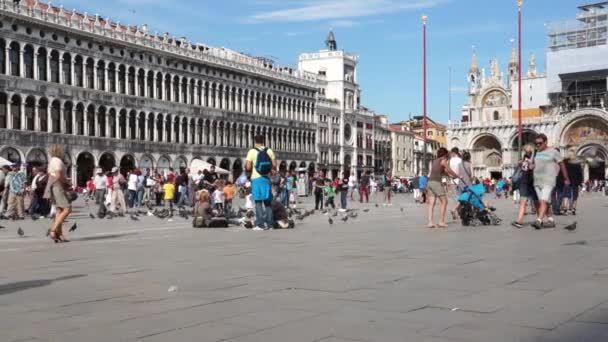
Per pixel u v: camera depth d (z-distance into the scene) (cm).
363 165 13125
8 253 1402
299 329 659
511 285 901
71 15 7438
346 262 1175
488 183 9669
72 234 2003
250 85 10131
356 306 771
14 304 810
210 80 9300
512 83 11931
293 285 927
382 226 2198
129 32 7956
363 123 13200
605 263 1120
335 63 12500
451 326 661
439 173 2052
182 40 8981
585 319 682
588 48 10781
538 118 11169
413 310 744
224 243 1595
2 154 6481
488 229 1966
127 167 7994
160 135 8456
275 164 2116
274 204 2134
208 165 5416
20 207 2975
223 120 9506
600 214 2884
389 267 1100
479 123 11850
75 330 667
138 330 663
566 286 885
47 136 6906
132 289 909
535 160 1942
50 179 1708
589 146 10719
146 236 1870
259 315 728
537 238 1614
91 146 7425
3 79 6488
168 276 1028
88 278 1017
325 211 3566
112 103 7712
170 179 3600
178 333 649
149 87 8281
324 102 12012
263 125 10369
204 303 802
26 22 6712
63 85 7119
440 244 1489
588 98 10750
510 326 657
